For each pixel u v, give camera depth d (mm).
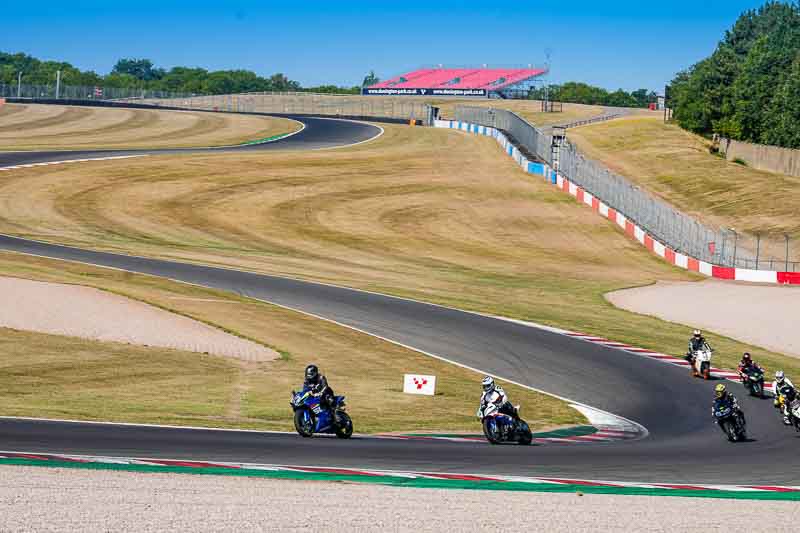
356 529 25719
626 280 129000
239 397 59594
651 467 40719
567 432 55062
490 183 194250
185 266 114938
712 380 75125
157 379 63781
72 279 98750
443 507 28797
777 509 31078
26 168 184500
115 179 179250
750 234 165000
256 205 166375
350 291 105188
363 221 159875
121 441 39844
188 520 25984
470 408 61562
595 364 77875
